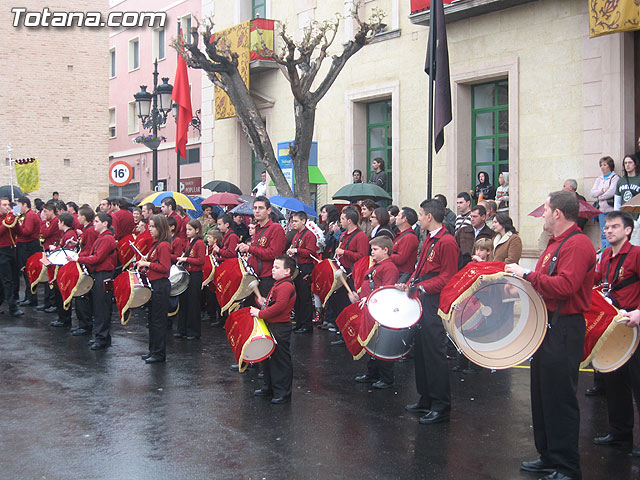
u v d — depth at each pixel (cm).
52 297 1363
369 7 1748
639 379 582
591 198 1310
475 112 1556
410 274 818
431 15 1164
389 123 1750
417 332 687
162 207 1254
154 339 921
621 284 611
